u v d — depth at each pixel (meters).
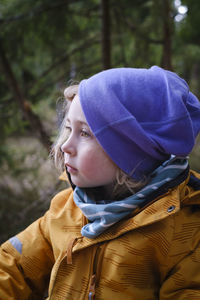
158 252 0.83
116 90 0.80
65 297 0.89
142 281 0.84
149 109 0.80
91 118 0.79
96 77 0.84
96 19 3.16
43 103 4.09
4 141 4.02
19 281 1.02
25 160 3.81
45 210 1.51
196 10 2.53
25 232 1.09
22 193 4.38
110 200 0.92
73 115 0.85
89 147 0.82
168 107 0.80
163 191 0.83
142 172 0.83
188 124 0.79
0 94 3.29
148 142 0.78
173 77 0.86
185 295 0.82
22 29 2.75
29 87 3.19
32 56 3.23
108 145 0.79
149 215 0.81
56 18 2.75
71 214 1.00
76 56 3.24
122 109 0.77
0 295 0.98
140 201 0.82
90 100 0.80
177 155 0.81
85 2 3.01
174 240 0.83
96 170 0.83
